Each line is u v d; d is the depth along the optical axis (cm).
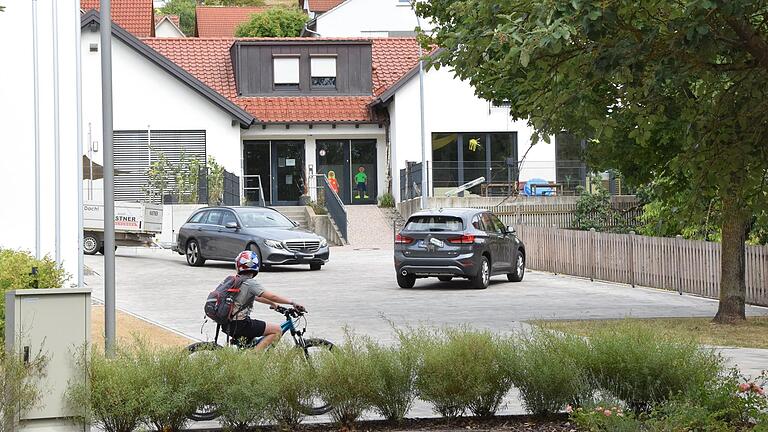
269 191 6875
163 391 1412
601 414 1363
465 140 6662
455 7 1534
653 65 1364
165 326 2698
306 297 3438
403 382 1514
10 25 2678
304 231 4488
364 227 6234
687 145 1516
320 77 7050
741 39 1354
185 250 4638
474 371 1520
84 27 6412
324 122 6794
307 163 6906
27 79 2694
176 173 6331
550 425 1505
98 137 6406
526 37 1320
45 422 1338
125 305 3200
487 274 3794
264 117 6775
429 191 6316
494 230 3891
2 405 1291
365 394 1493
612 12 1296
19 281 2070
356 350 1532
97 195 6331
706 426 1324
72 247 2723
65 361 1348
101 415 1391
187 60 7188
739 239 2802
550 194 6344
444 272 3669
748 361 2141
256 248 4331
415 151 6681
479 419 1548
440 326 2673
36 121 2691
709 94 1487
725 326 2733
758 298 3341
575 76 1392
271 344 1588
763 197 1525
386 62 7419
